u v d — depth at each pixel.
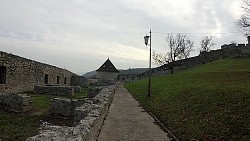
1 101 14.42
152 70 62.56
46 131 5.00
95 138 7.36
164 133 9.34
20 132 9.87
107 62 72.25
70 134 4.87
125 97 22.38
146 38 20.36
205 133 8.41
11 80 19.66
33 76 24.95
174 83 23.78
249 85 14.18
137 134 8.98
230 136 7.69
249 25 24.27
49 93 23.39
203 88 15.16
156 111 13.76
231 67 30.08
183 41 59.06
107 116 12.11
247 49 47.53
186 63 55.12
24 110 14.20
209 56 50.78
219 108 10.38
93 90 22.62
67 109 13.63
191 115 10.81
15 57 20.30
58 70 35.28
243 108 9.47
